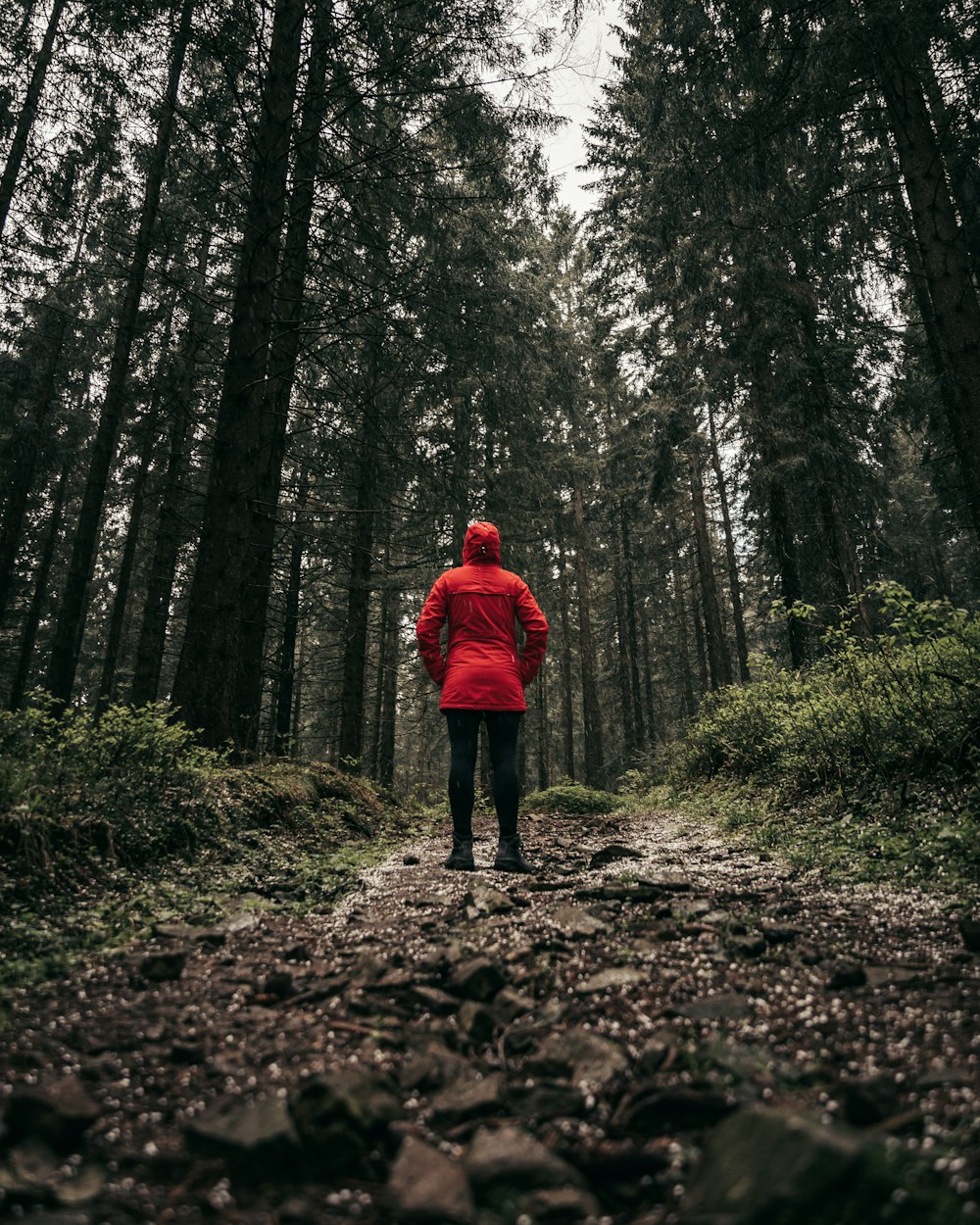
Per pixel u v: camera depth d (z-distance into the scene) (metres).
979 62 7.72
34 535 22.55
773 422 13.77
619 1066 1.75
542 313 16.09
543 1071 1.80
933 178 7.67
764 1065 1.70
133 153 11.09
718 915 3.05
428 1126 1.55
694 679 34.50
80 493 21.81
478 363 12.18
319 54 8.34
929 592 24.86
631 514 26.47
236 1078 1.72
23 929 2.79
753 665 9.68
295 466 14.58
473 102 8.74
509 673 4.59
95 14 8.26
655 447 15.69
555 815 10.72
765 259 12.25
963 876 3.44
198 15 7.36
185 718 6.66
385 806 8.74
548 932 2.87
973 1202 1.15
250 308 7.23
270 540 8.98
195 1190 1.31
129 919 3.16
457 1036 1.99
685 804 9.92
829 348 13.90
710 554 20.39
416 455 13.13
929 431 14.48
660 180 10.34
